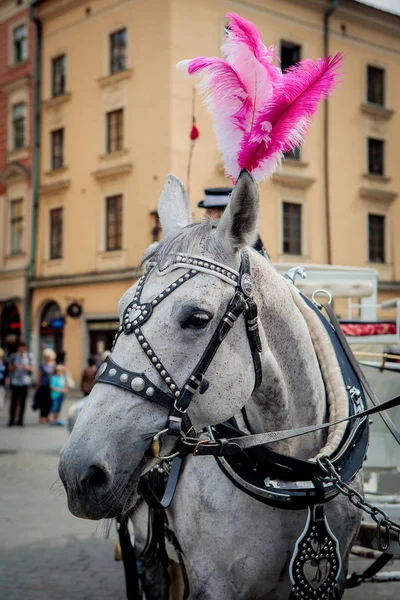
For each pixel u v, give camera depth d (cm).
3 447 1261
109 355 229
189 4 2284
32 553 610
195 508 269
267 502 258
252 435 249
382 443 445
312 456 282
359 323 468
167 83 2272
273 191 2420
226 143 279
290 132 274
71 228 2638
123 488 216
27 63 2811
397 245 2741
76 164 2616
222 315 229
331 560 264
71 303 2584
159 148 2292
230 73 271
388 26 2688
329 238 2536
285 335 264
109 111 2491
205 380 223
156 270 233
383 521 284
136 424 218
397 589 518
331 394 287
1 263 2911
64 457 213
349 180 2606
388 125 2722
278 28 2423
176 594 364
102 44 2505
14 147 2883
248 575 264
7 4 2888
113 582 532
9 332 2858
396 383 435
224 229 236
